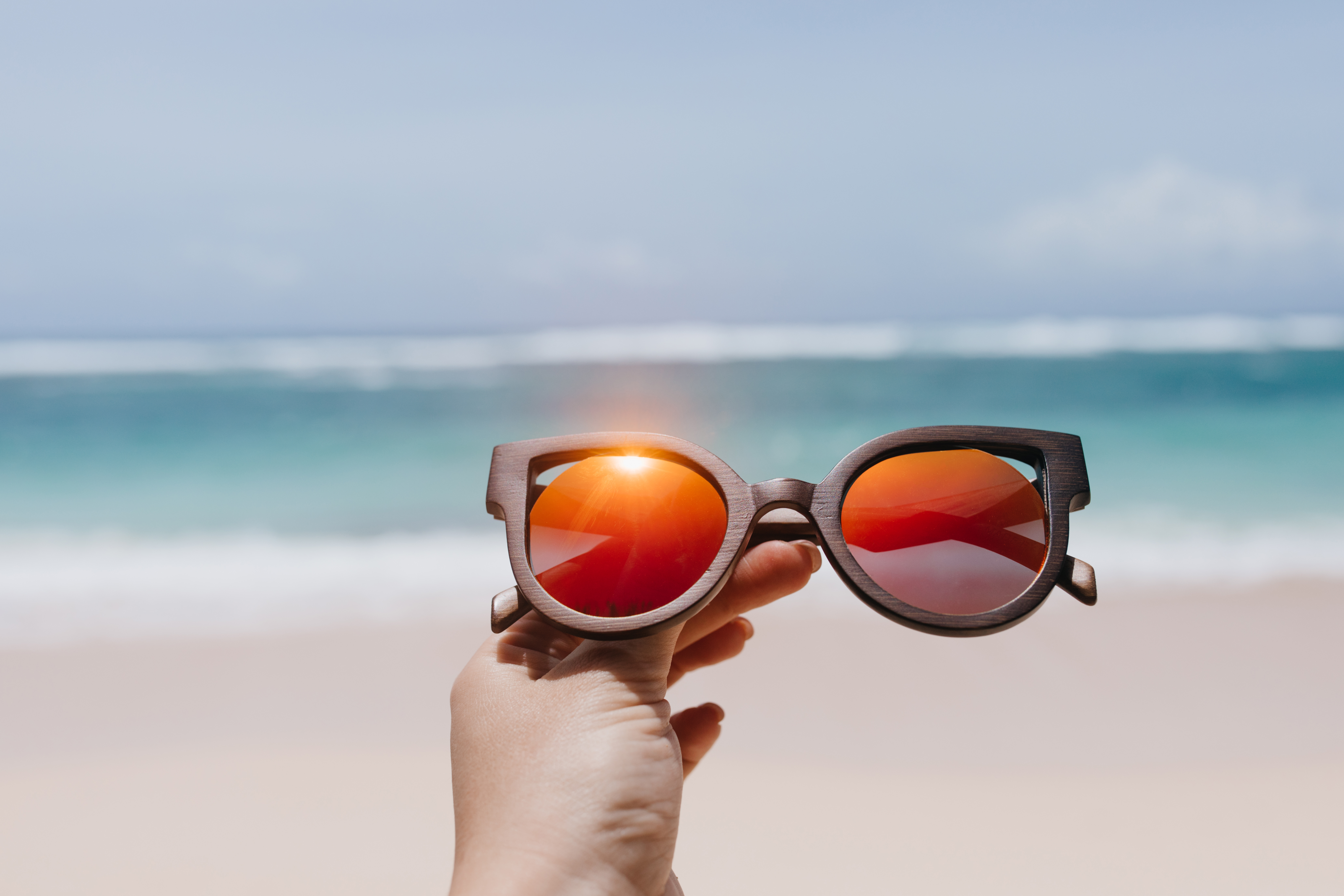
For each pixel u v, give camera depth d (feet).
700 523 1.09
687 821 1.85
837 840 1.79
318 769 2.10
